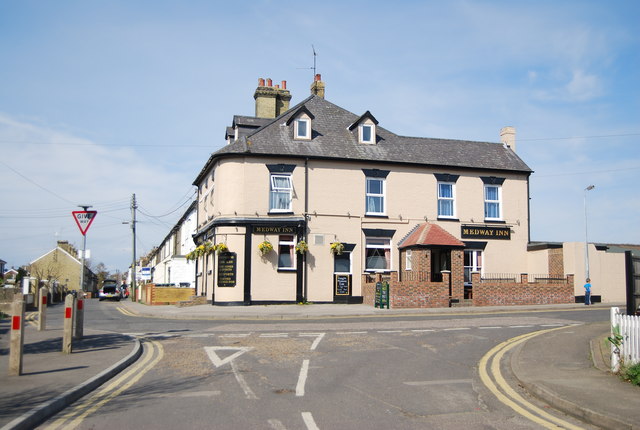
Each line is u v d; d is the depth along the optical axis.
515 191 30.77
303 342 13.82
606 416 7.09
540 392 8.65
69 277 81.06
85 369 10.08
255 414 7.44
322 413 7.51
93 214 14.88
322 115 30.44
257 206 27.08
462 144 31.73
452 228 29.30
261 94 34.62
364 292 27.31
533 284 26.75
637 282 12.98
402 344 13.63
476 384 9.54
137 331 16.88
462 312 23.14
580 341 13.23
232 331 16.25
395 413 7.60
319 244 27.42
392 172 28.86
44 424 6.95
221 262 26.73
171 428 6.80
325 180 27.92
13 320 9.66
